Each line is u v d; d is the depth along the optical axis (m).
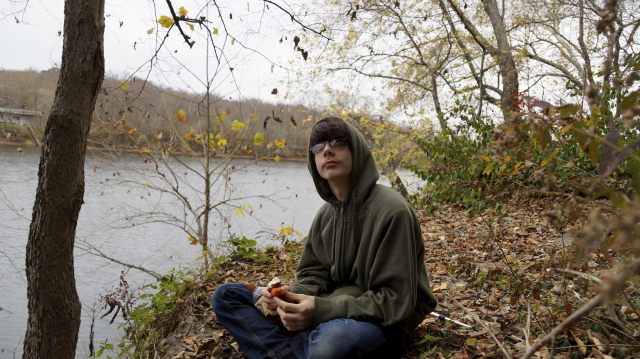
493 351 2.15
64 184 2.36
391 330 2.03
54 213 2.35
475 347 2.26
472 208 5.71
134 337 2.84
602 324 1.92
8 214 8.45
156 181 7.73
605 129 3.38
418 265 2.14
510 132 1.13
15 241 7.25
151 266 7.49
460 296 3.07
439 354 2.21
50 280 2.38
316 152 2.14
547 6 10.60
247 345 2.06
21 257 6.63
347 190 2.17
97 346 4.17
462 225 5.52
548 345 2.05
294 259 4.28
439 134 7.73
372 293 2.00
